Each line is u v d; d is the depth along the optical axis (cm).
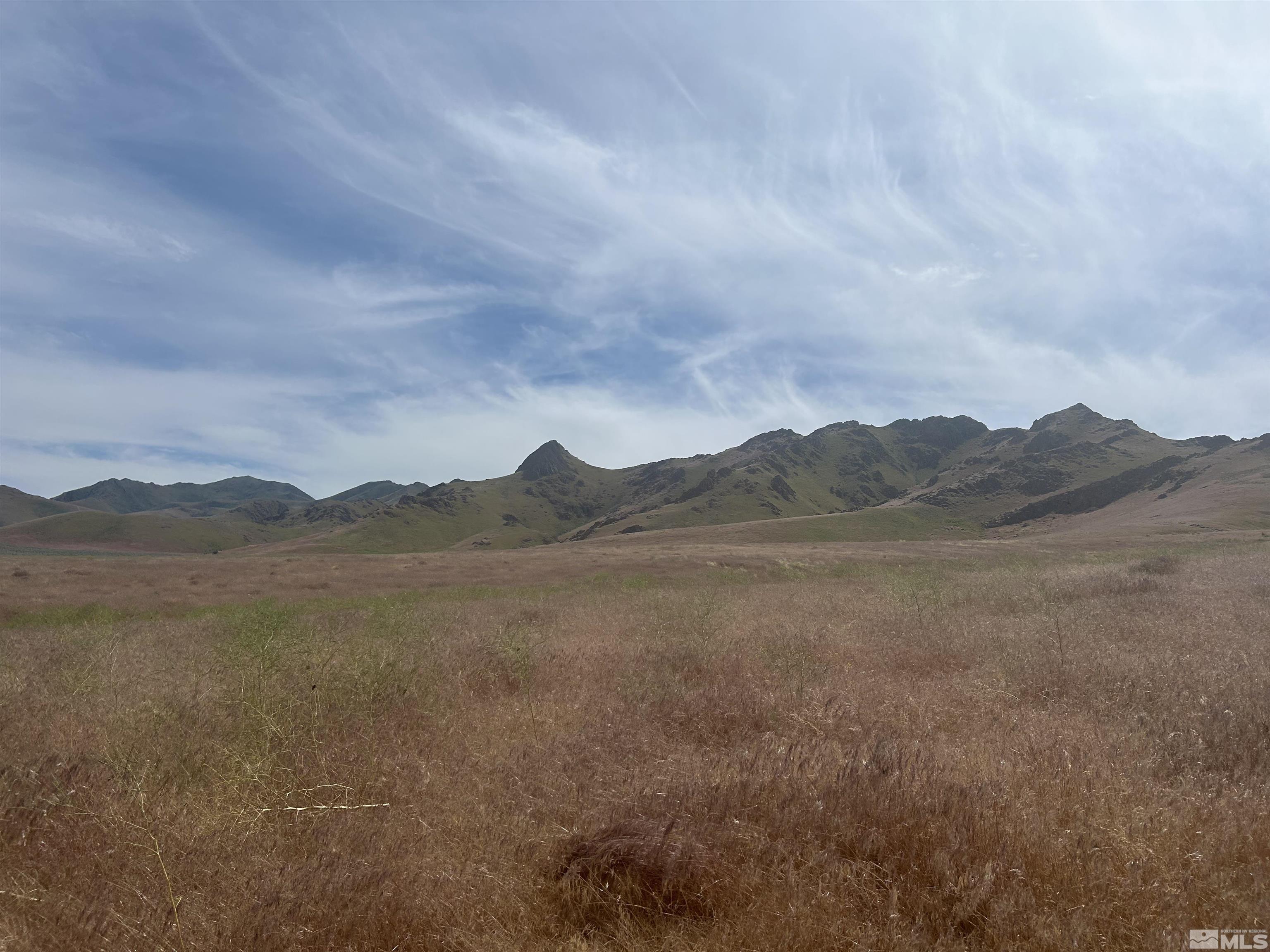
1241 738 552
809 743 556
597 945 309
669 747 570
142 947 302
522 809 436
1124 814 393
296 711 604
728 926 308
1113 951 293
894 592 1745
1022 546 6375
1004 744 544
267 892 329
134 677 882
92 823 422
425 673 782
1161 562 2611
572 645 1141
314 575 3772
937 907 325
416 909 322
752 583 3262
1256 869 342
